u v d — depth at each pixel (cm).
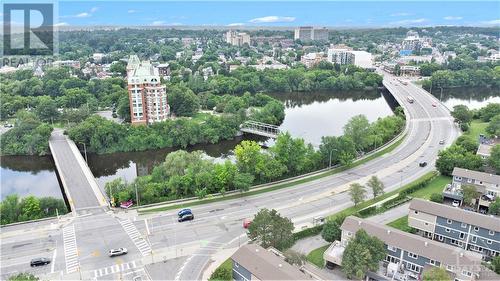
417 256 9638
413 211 11806
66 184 15375
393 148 19962
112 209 13338
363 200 13512
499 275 9244
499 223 10519
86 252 10831
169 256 10706
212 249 11062
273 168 15438
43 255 10675
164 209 13388
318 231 11944
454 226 11081
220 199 14175
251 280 8812
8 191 16488
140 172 19888
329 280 9619
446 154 16375
